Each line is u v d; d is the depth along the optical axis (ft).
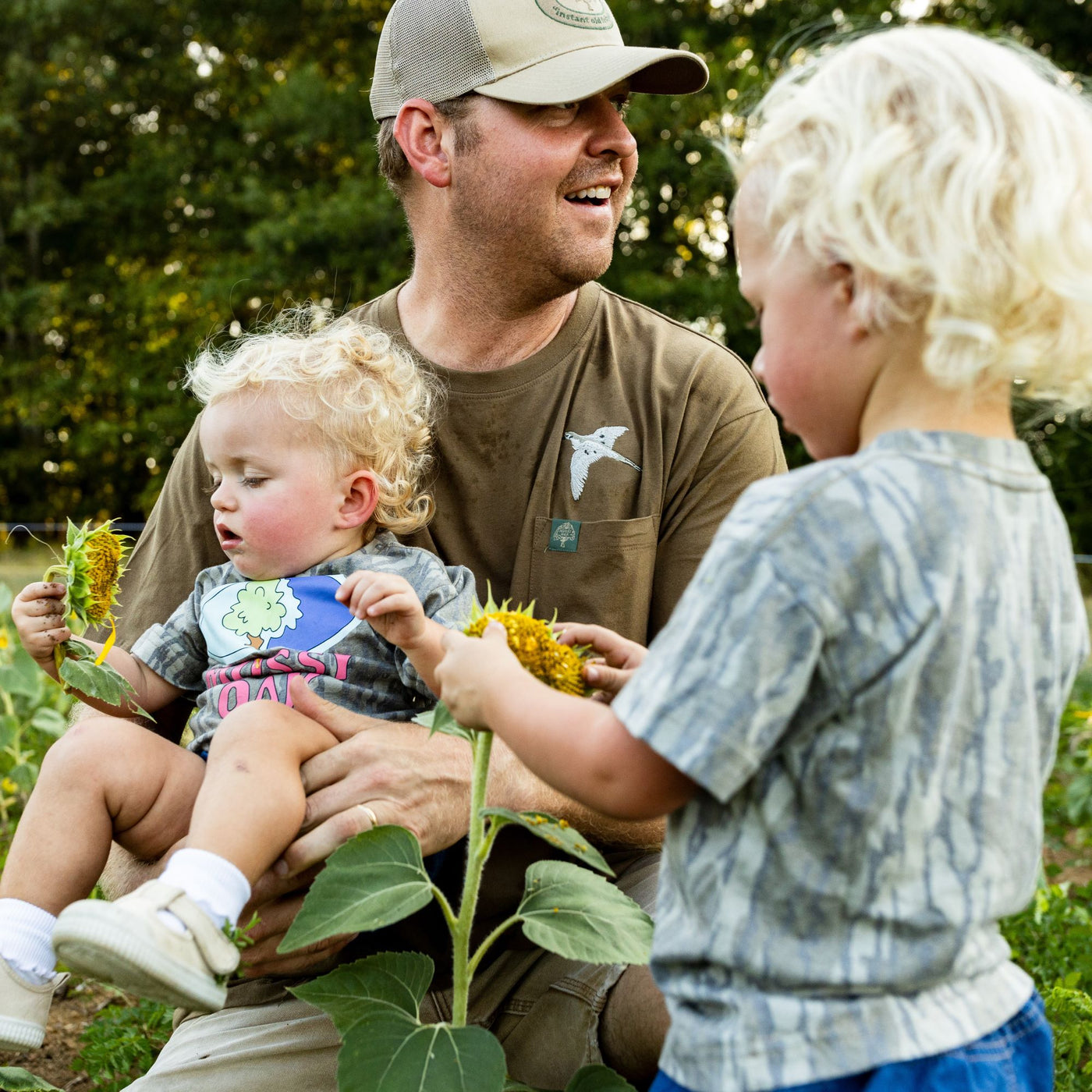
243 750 6.63
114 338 68.90
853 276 4.73
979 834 4.69
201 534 8.70
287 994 7.84
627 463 8.31
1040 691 5.00
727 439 8.43
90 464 69.82
